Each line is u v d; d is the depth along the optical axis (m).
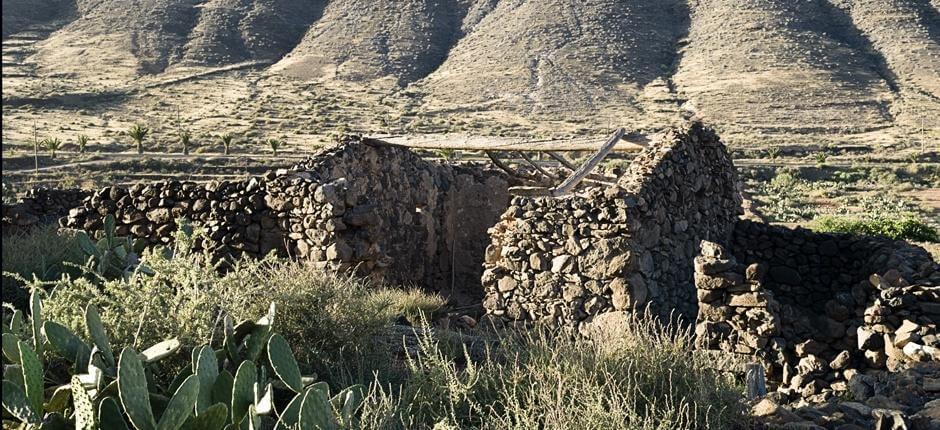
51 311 5.35
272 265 6.85
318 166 13.16
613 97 106.88
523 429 4.59
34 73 123.25
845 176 63.94
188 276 5.48
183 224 9.59
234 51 135.50
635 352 5.43
